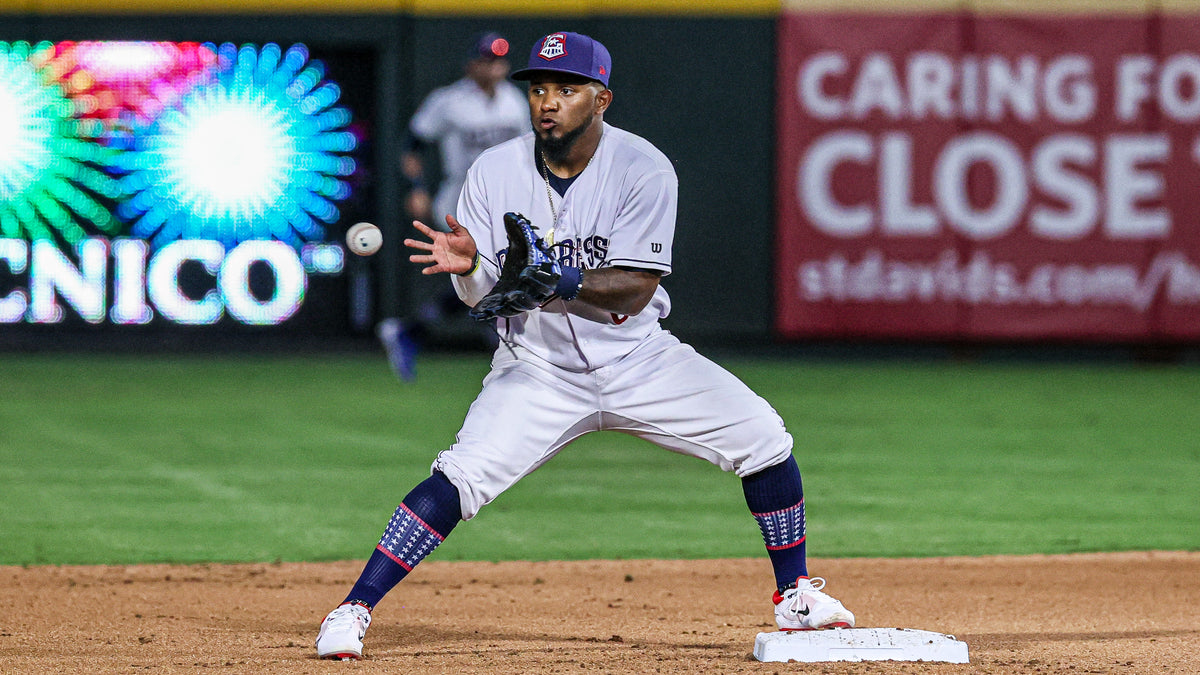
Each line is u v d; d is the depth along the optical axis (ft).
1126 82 176.14
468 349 185.37
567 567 74.59
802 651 51.65
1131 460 111.65
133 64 179.42
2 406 137.39
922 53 176.04
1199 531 85.51
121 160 181.47
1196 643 56.39
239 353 184.96
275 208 183.52
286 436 120.57
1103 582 71.41
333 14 177.27
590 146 52.11
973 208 177.27
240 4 177.37
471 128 151.74
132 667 51.13
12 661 52.26
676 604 65.62
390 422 128.77
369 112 181.57
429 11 176.55
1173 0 175.52
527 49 176.45
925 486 100.22
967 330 178.29
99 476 102.01
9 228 181.68
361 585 52.31
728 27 176.45
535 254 48.67
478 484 51.65
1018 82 176.55
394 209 180.45
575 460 113.09
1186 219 177.17
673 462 112.16
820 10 175.94
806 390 154.40
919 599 67.36
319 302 185.16
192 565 74.69
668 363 53.62
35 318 183.42
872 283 178.19
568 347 52.49
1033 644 56.13
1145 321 178.40
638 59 176.45
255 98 181.27
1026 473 105.70
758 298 179.42
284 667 50.85
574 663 51.62
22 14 177.17
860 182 177.17
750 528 86.74
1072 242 177.58
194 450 113.29
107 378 160.45
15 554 77.61
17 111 179.42
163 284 184.03
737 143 177.78
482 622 61.05
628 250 51.16
